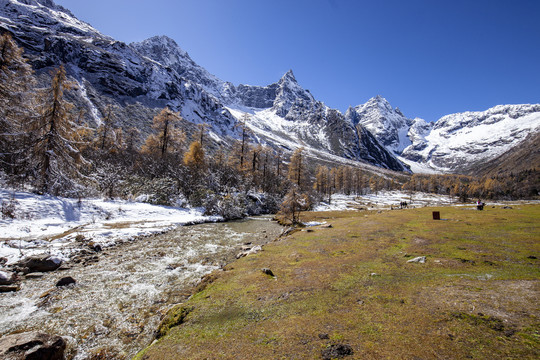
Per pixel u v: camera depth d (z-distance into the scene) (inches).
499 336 192.4
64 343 236.7
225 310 286.0
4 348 200.5
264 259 511.8
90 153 1523.1
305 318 251.4
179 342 230.1
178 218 1096.2
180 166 1706.4
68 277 413.1
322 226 968.3
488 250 478.9
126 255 578.2
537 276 322.7
